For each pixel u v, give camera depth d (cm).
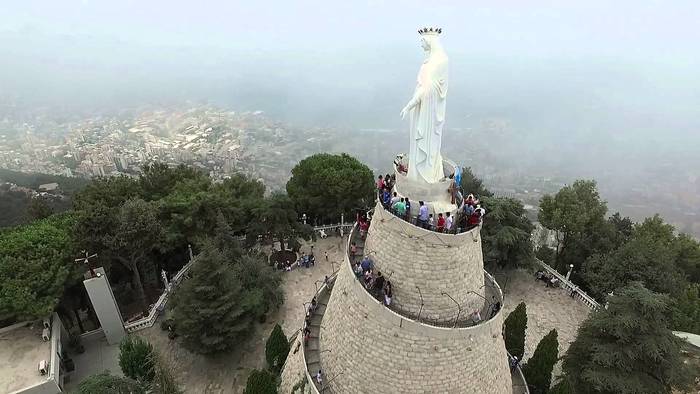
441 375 2500
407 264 2512
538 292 4872
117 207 4575
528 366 3288
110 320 3991
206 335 3650
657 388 3077
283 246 5181
